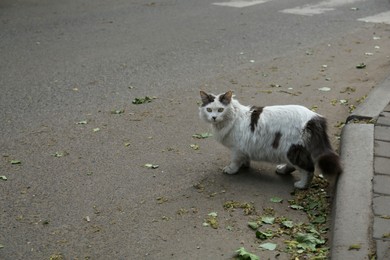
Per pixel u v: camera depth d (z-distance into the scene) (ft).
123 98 12.29
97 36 16.26
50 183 9.25
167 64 14.10
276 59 14.29
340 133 10.24
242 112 9.14
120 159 9.89
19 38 16.06
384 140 9.48
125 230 8.16
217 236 7.97
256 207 8.55
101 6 19.89
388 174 8.60
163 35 16.30
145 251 7.76
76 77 13.38
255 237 7.93
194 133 10.70
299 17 18.19
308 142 8.72
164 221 8.30
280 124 8.89
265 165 9.61
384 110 10.44
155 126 11.01
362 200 8.07
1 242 7.99
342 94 12.09
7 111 11.72
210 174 9.39
